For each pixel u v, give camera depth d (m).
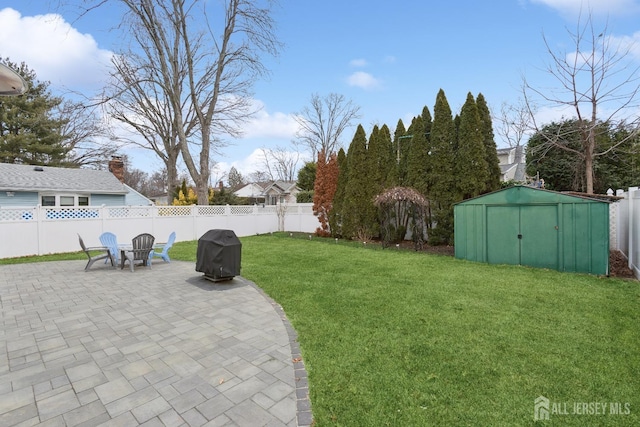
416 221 10.38
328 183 13.94
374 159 12.41
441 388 2.45
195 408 2.24
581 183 13.98
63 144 21.98
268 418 2.13
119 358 3.00
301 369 2.78
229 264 5.81
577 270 6.55
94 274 6.70
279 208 16.48
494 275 6.26
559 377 2.59
